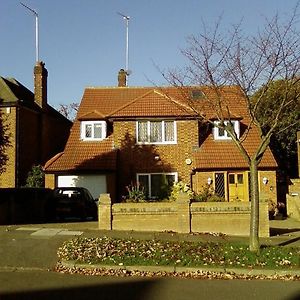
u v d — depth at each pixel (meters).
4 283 9.67
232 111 27.20
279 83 15.29
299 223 22.09
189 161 26.48
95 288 9.38
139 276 10.62
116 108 30.34
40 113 31.88
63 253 12.40
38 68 32.44
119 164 26.83
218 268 10.98
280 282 10.22
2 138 24.81
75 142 28.05
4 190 21.23
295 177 33.75
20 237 14.80
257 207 12.34
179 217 16.80
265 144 12.18
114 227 16.97
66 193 22.95
